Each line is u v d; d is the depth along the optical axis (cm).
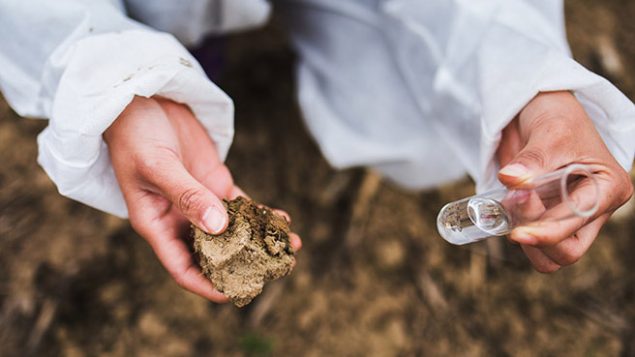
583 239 59
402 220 93
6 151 88
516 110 62
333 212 92
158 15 76
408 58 81
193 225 59
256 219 59
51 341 81
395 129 86
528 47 66
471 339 88
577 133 58
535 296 91
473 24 71
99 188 63
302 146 95
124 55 61
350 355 86
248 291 58
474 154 76
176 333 84
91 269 84
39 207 86
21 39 65
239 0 76
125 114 60
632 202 98
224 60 96
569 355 88
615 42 109
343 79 88
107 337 82
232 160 92
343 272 90
